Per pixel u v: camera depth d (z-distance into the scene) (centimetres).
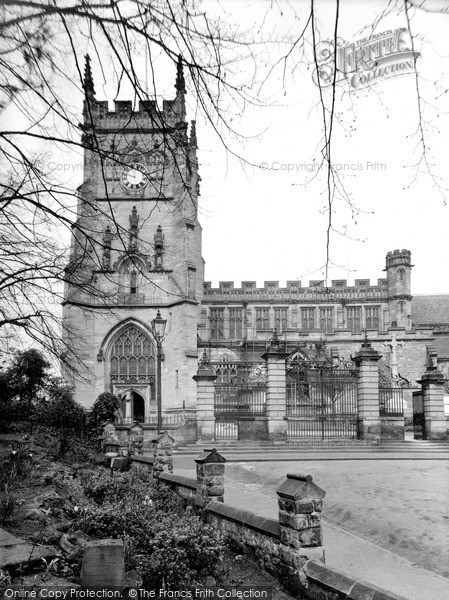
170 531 1020
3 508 1183
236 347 7062
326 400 3488
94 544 756
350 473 1941
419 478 1823
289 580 948
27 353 3025
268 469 2158
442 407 3291
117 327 5466
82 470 2117
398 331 6831
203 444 3072
